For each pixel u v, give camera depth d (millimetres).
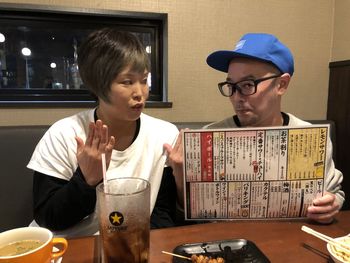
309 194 833
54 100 1883
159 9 1922
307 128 795
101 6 1826
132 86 965
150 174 1105
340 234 781
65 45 1877
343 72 2148
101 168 813
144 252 591
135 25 1959
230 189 833
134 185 654
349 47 2098
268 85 1017
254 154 810
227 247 689
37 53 1842
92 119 1088
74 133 1055
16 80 1838
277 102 1104
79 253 687
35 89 1860
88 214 924
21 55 1822
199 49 2021
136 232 572
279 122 1176
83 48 984
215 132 804
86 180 835
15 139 1507
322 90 2301
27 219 1512
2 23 1756
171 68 1990
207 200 844
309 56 2238
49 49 1857
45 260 567
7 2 1687
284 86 1082
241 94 1026
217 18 2027
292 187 827
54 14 1804
